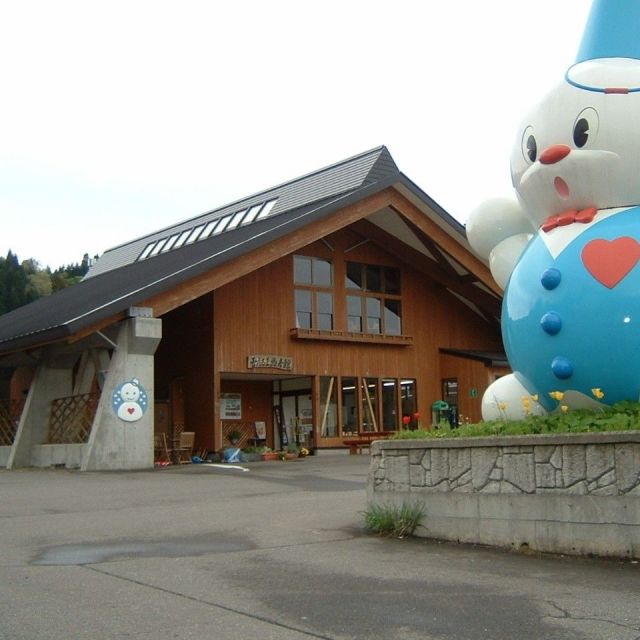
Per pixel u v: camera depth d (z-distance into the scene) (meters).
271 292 28.39
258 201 32.78
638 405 9.10
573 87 9.96
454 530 9.15
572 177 9.90
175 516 11.52
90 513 11.97
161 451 25.06
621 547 7.74
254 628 5.69
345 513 11.51
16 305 76.62
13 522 11.10
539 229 10.76
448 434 10.13
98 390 23.05
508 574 7.36
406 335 31.81
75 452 21.77
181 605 6.35
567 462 8.18
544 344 9.72
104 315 20.48
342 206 25.06
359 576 7.38
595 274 9.44
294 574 7.49
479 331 34.47
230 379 29.55
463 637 5.43
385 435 29.69
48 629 5.70
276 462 24.41
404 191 26.88
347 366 30.03
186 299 21.95
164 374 28.77
